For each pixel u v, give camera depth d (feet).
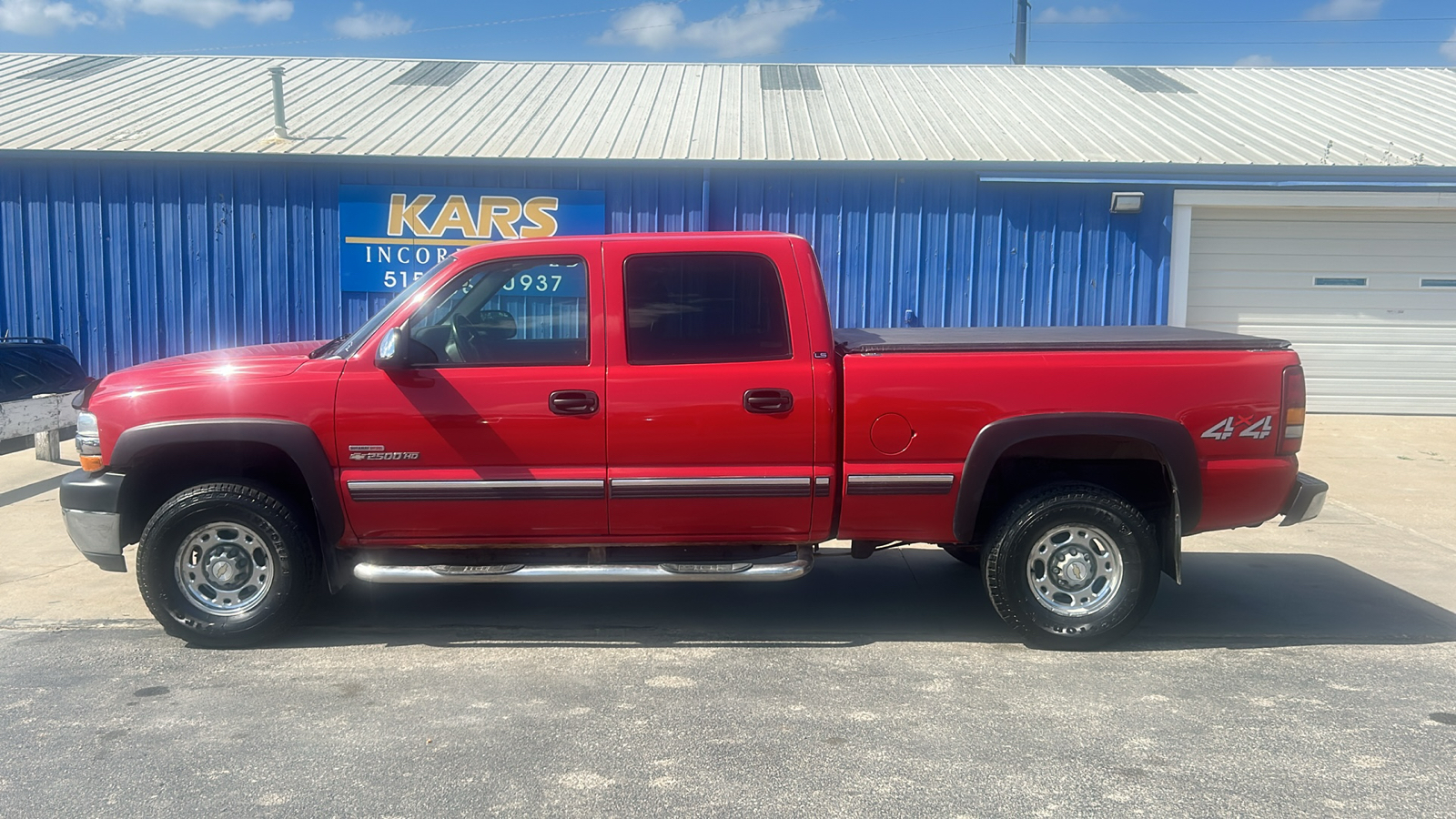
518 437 15.33
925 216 38.14
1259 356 15.72
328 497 15.37
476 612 18.02
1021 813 10.75
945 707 13.65
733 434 15.43
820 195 38.06
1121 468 16.75
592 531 15.80
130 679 14.65
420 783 11.45
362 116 43.11
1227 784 11.39
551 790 11.28
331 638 16.53
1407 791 11.23
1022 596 15.74
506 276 15.64
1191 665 15.30
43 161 38.24
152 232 38.58
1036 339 17.01
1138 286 38.70
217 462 16.16
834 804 10.96
